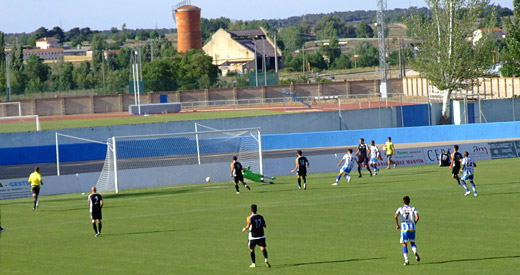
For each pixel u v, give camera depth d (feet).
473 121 251.19
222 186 130.62
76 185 133.69
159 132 224.53
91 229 89.45
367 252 69.31
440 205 96.07
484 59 254.06
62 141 216.74
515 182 116.98
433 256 66.54
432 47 256.32
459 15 252.01
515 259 63.93
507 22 282.97
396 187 116.26
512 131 204.85
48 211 107.65
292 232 81.30
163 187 134.10
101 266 67.46
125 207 107.96
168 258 69.97
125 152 197.26
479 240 72.84
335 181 129.49
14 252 75.92
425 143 206.08
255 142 202.39
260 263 66.33
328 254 69.10
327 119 241.96
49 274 64.85
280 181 134.41
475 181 120.47
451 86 253.85
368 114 246.68
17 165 194.80
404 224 63.41
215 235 81.51
